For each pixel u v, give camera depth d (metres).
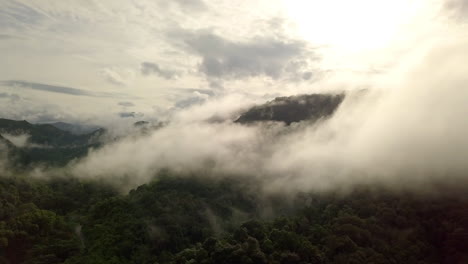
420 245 106.56
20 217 143.62
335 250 108.25
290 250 110.75
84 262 120.06
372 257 102.12
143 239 130.00
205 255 112.56
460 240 104.25
